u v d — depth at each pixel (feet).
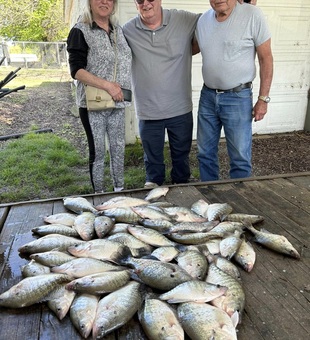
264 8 17.85
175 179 12.03
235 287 4.74
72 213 7.29
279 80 19.65
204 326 4.06
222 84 9.63
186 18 9.97
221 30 9.11
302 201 7.72
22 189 13.60
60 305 4.52
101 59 9.13
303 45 19.20
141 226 6.28
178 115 10.71
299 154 17.44
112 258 5.39
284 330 4.32
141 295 4.70
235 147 10.19
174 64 10.15
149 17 9.29
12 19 70.64
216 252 5.83
